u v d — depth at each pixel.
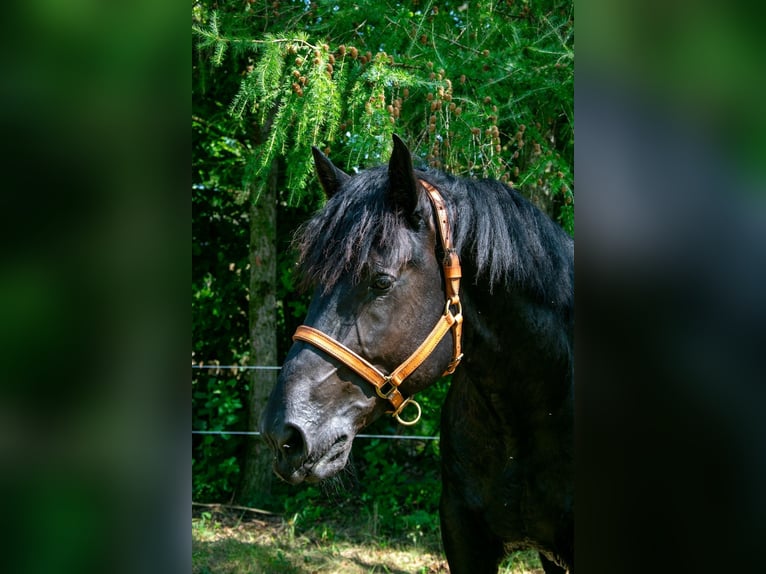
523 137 3.26
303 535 3.92
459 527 1.99
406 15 2.94
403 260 1.42
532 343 1.70
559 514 1.83
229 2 3.26
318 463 1.38
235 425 4.75
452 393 2.05
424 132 2.85
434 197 1.54
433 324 1.49
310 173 2.94
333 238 1.43
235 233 4.78
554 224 1.84
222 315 4.73
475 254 1.58
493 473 1.89
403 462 4.79
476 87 2.98
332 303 1.43
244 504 4.43
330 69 2.54
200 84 3.47
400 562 3.55
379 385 1.44
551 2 3.22
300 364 1.42
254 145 4.43
